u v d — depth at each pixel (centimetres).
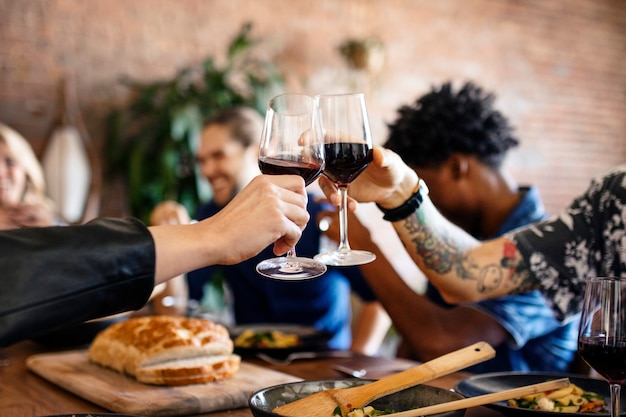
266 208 97
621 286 100
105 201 434
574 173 644
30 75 415
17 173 295
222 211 98
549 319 189
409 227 140
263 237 96
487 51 580
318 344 194
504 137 191
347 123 115
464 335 186
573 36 636
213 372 149
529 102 609
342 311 272
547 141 623
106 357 162
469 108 189
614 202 147
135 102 441
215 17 469
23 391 151
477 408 131
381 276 192
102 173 434
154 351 148
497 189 191
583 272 148
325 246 282
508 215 190
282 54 493
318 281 265
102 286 85
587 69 648
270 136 107
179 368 145
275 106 108
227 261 95
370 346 274
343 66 512
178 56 457
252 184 101
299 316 267
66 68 424
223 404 136
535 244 148
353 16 518
